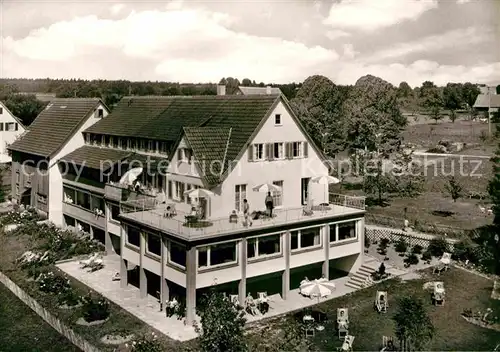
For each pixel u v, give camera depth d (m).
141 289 41.91
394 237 53.69
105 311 38.00
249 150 42.62
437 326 35.53
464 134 104.81
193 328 36.12
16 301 44.94
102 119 64.31
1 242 58.97
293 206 46.47
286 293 41.44
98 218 55.72
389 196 72.94
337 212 44.62
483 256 47.75
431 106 143.38
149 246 41.62
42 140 68.31
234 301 37.28
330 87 136.38
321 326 36.00
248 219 39.12
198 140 42.31
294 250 41.66
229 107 48.00
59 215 65.06
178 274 37.25
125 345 33.75
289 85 163.75
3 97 166.50
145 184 50.72
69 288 44.16
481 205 65.31
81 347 35.09
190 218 38.44
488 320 36.19
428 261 48.00
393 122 99.62
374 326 35.88
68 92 196.12
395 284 43.19
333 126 100.44
